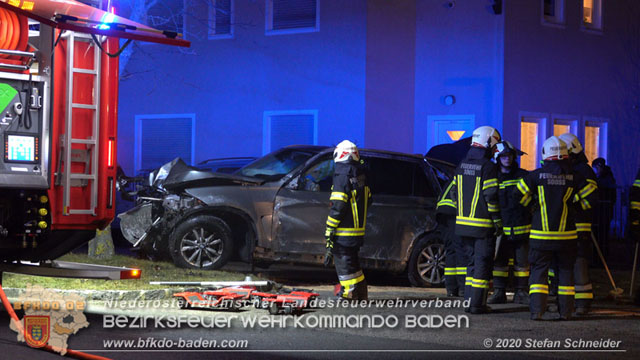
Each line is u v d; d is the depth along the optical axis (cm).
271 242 1314
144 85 2652
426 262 1377
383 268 1351
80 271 864
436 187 1394
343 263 1080
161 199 1338
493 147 1069
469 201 1055
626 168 2633
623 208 2480
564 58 2500
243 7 2542
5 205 860
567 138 1081
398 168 1377
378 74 2419
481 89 2395
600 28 2584
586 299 1064
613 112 2608
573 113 2522
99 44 834
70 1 828
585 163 1077
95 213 899
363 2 2409
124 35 823
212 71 2580
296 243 1318
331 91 2447
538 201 1014
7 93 842
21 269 895
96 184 902
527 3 2419
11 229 866
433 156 1694
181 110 2612
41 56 861
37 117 860
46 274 881
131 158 2666
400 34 2442
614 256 2011
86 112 901
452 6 2414
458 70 2412
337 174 1064
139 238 1356
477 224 1050
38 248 898
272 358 752
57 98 881
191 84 2602
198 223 1330
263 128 2522
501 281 1183
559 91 2489
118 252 1819
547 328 956
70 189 890
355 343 834
